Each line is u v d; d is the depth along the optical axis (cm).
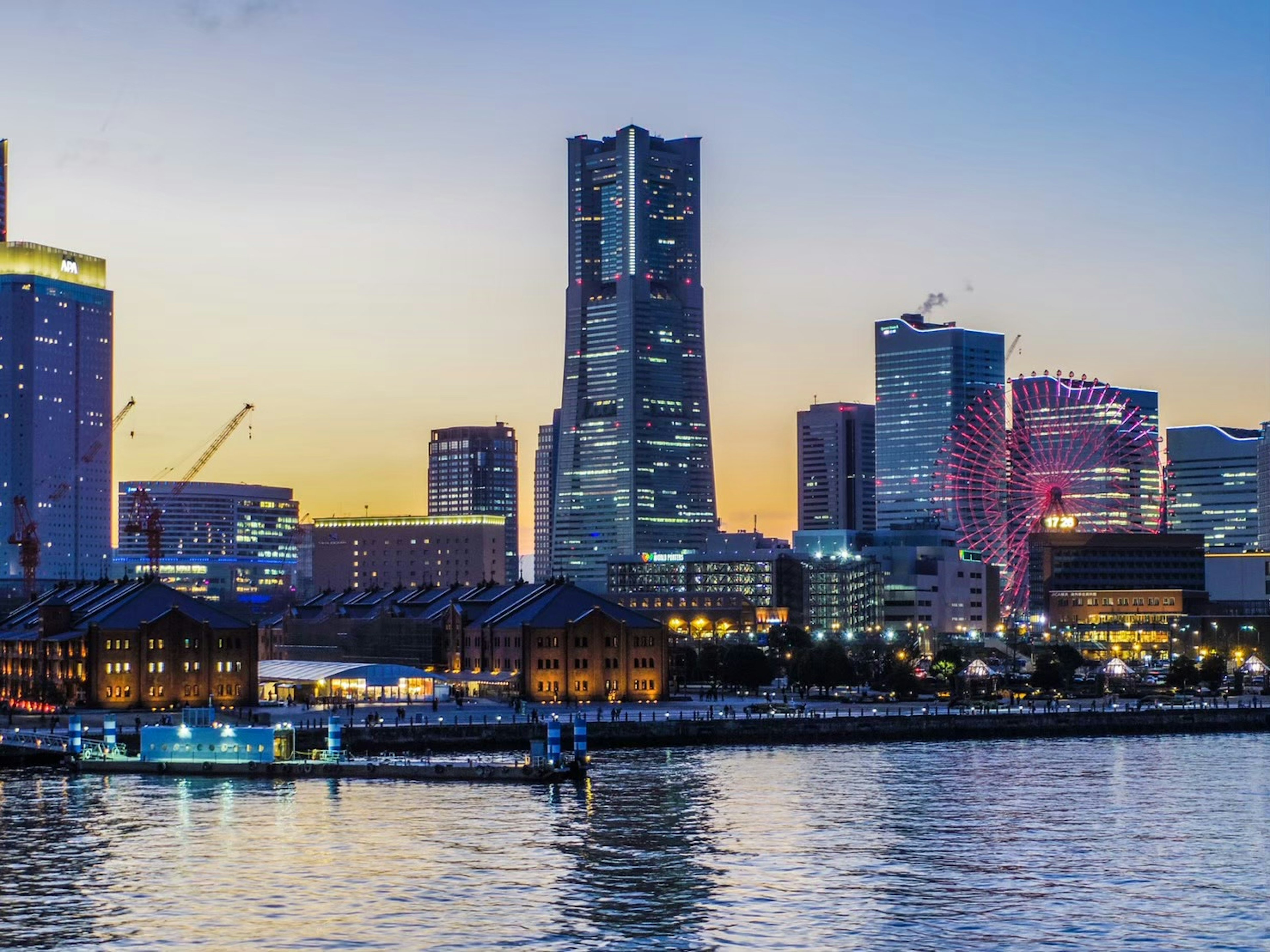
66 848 19250
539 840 19725
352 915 16188
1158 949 15112
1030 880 17675
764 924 15862
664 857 18788
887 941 15300
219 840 19700
